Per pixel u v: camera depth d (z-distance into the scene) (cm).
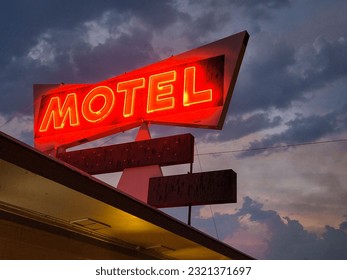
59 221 895
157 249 1141
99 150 1789
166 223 973
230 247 1211
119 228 961
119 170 1731
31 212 837
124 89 1870
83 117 1928
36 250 853
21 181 705
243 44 1678
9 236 802
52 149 1956
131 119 1805
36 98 2095
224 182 1502
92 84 1967
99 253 1000
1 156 626
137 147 1706
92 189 780
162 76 1794
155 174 1631
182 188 1558
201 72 1711
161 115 1738
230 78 1644
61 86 2048
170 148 1634
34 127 2042
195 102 1681
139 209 893
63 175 723
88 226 941
